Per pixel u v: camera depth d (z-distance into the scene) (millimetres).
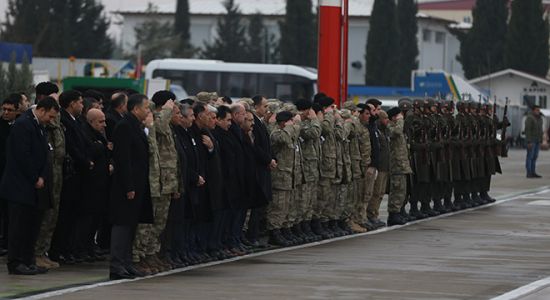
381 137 29766
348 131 27688
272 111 26078
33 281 19609
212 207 22188
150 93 62219
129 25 147500
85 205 21578
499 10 123812
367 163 28609
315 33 125188
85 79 62312
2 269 21266
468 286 19281
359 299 17719
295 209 25938
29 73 62000
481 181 37781
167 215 20938
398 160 30719
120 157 19906
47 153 20344
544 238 27781
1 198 20484
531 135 52375
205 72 77125
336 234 27609
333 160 27031
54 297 17703
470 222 31922
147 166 20156
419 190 33031
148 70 77812
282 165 25188
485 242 26703
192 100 23641
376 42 118312
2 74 61281
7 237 22422
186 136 21578
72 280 19812
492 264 22469
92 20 127625
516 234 28656
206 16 147625
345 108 28688
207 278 20188
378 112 29297
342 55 37625
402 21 126938
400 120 30547
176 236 21688
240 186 23469
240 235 24188
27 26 120062
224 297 17797
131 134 19953
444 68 149250
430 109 33219
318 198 27078
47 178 20344
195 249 22547
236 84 77000
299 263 22484
